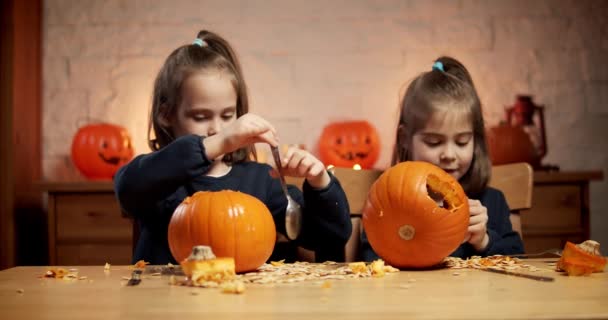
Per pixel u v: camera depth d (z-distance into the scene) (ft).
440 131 5.48
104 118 9.68
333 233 4.76
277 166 4.42
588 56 9.76
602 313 2.48
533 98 9.72
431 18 9.68
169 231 3.88
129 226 8.32
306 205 4.77
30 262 9.21
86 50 9.70
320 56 9.66
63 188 8.28
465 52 9.68
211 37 5.75
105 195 8.34
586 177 8.29
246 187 5.33
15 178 8.63
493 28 9.70
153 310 2.63
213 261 3.28
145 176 4.43
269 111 9.66
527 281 3.31
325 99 9.65
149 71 9.68
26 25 9.11
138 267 4.09
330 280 3.39
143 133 9.65
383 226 3.95
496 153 8.87
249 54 9.66
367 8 9.68
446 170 5.53
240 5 9.67
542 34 9.74
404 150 5.98
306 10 9.68
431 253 3.87
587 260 3.51
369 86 9.66
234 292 2.99
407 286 3.16
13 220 8.55
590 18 9.75
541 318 2.40
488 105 9.67
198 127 5.14
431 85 5.58
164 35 9.68
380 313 2.50
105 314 2.58
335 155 9.03
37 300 2.92
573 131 9.75
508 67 9.71
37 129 9.53
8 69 8.61
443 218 3.85
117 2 9.69
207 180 5.22
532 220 8.30
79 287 3.28
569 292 2.95
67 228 8.34
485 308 2.59
